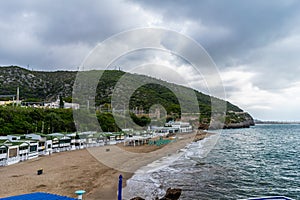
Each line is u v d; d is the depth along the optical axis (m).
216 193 17.22
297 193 17.81
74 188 16.81
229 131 106.12
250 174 24.20
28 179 19.02
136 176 21.09
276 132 108.00
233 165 29.12
